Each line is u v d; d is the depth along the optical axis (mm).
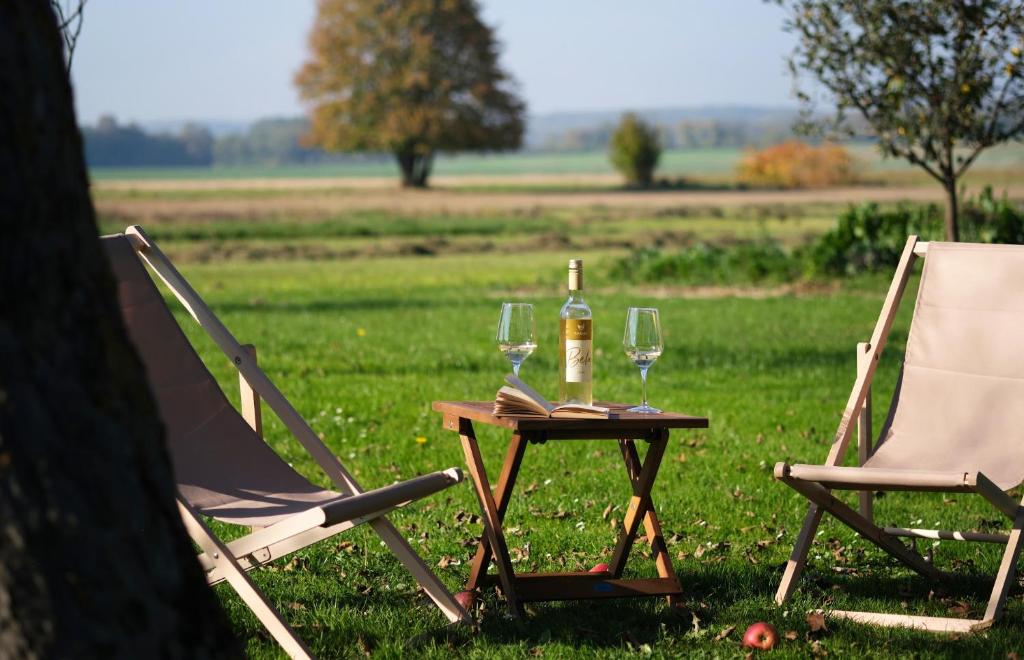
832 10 10125
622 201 42250
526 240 27141
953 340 4191
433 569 4172
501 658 3221
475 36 57469
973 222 15016
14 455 1810
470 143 57938
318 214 36500
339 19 57562
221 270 20844
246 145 118188
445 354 9898
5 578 1816
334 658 3256
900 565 4281
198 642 2002
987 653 3244
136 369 1994
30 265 1840
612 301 14453
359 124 58031
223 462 3641
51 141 1872
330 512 2986
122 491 1901
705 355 9773
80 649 1844
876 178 50719
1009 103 9859
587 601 3777
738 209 36281
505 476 3619
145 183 60781
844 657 3236
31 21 1858
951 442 3980
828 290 15211
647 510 3781
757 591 3896
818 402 7645
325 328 11906
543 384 8453
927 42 9875
